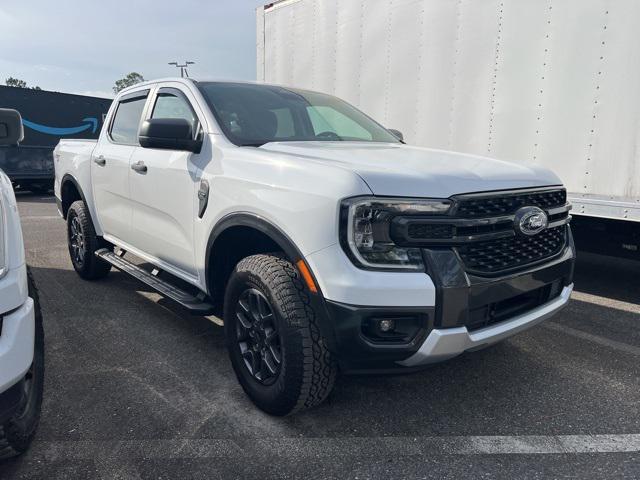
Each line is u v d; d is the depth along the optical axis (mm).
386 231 2266
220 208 2928
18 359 1962
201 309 3209
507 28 4738
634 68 3994
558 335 3943
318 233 2338
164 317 4254
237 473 2322
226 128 3264
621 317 4375
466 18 5035
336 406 2891
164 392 3027
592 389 3100
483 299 2396
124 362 3414
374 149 3172
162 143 3215
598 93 4211
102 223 4691
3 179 2449
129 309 4426
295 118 3682
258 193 2666
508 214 2496
